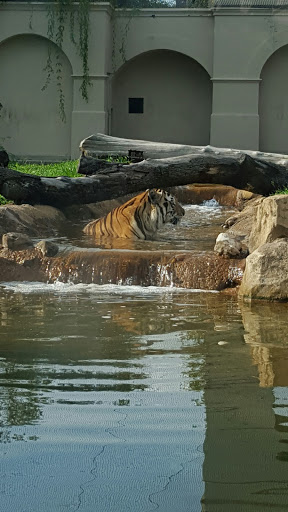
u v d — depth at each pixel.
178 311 7.51
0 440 3.72
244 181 14.08
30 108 26.33
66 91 26.14
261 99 26.67
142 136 27.64
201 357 5.53
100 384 4.74
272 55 26.41
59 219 12.91
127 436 3.77
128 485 3.20
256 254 8.50
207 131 27.53
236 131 25.86
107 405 4.29
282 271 8.30
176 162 13.58
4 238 9.91
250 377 4.95
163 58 27.41
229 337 6.28
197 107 27.52
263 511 2.97
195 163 13.65
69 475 3.30
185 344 5.98
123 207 12.26
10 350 5.72
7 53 26.19
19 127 26.42
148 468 3.38
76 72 25.62
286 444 3.65
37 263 9.57
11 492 3.14
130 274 9.24
